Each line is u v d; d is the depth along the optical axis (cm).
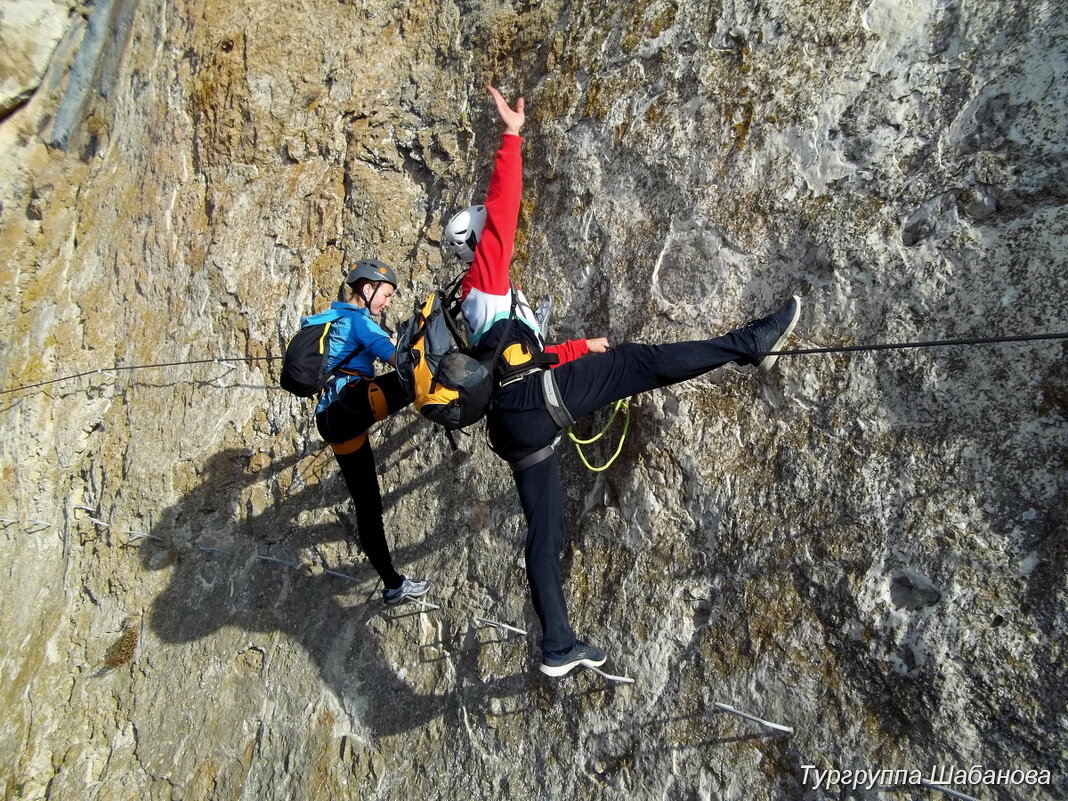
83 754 601
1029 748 228
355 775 452
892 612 264
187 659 568
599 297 393
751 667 297
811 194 317
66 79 782
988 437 255
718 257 343
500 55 511
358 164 563
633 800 323
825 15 331
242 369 591
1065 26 262
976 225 270
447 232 333
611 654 348
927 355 273
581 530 378
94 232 759
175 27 706
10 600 688
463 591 432
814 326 305
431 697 434
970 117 279
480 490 438
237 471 579
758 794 285
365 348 388
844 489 285
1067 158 253
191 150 665
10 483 720
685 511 335
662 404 351
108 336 707
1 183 759
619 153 397
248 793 497
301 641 511
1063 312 245
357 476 400
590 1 453
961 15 290
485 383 282
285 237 588
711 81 364
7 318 760
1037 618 234
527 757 374
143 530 625
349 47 603
